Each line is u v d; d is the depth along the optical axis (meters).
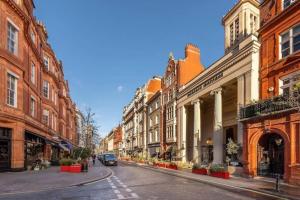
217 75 30.83
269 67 22.23
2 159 21.80
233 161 25.47
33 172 23.36
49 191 13.56
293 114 17.16
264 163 20.59
